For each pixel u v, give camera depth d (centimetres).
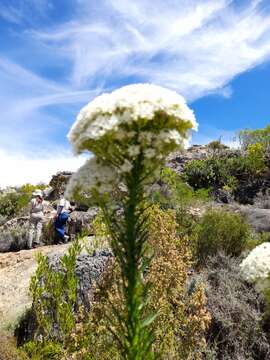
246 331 524
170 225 472
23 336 636
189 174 2280
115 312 249
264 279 324
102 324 379
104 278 403
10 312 720
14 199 2045
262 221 1298
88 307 579
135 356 234
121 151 203
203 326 386
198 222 989
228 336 517
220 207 1543
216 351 504
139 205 238
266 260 324
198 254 806
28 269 951
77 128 208
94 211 1391
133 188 211
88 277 607
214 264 732
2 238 1332
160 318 381
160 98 200
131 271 228
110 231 228
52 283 519
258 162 2248
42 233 1370
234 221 864
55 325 546
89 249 652
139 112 191
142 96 199
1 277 929
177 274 421
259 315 537
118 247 228
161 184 1530
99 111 201
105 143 203
